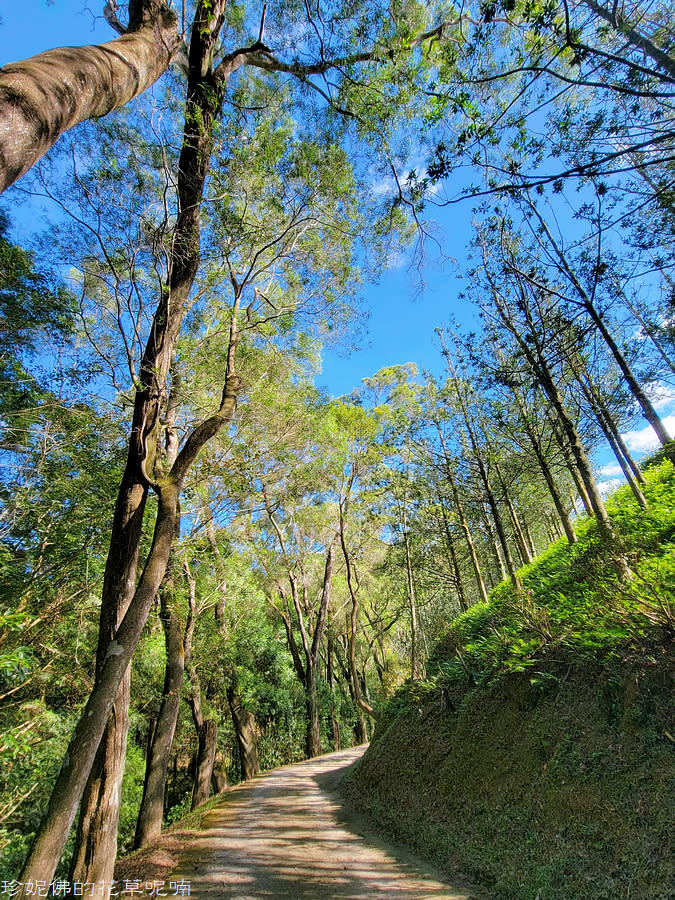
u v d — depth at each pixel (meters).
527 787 6.08
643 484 11.05
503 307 9.61
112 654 4.32
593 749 5.52
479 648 10.04
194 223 6.50
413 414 15.09
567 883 4.44
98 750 5.14
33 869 3.28
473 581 22.61
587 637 6.68
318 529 24.56
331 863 6.77
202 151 6.46
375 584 28.52
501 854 5.48
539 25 4.08
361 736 29.11
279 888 5.99
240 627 18.97
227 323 8.51
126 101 4.15
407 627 30.80
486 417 11.81
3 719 7.16
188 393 9.27
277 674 22.11
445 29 6.58
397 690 14.10
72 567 7.45
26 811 6.91
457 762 7.82
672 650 5.38
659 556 7.81
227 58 7.23
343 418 21.77
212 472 9.77
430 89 5.29
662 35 4.19
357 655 34.62
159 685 13.45
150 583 4.76
